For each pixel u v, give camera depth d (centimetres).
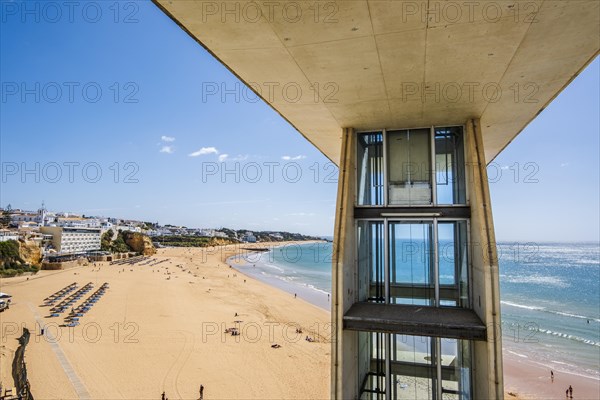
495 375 682
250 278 7862
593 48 567
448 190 930
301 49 593
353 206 943
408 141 973
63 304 4356
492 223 746
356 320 792
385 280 935
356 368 881
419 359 909
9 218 13062
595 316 4291
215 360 2603
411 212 914
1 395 1895
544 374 2584
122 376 2266
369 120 920
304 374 2419
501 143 1125
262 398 2077
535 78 672
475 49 577
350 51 593
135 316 3841
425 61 618
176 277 7412
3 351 2580
